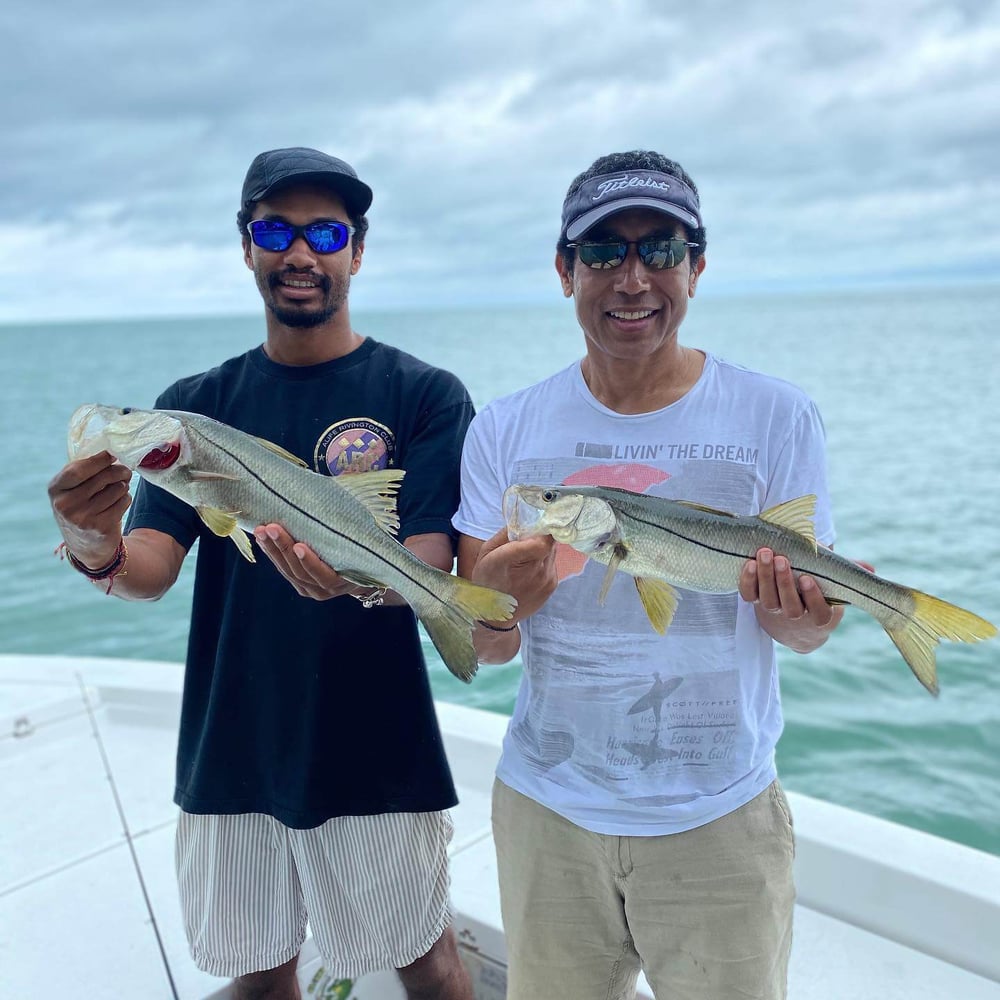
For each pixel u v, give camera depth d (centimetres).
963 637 239
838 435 1903
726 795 239
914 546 1093
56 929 355
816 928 339
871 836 350
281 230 282
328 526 265
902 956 324
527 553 232
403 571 257
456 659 251
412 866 288
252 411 299
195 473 264
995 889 317
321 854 285
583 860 250
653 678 247
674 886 240
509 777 264
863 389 2734
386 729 284
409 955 291
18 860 400
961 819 538
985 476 1466
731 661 248
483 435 278
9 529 1386
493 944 344
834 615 244
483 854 393
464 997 310
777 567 227
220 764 287
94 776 470
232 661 287
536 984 260
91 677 557
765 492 254
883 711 671
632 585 252
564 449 266
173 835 417
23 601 1070
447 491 287
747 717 247
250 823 292
